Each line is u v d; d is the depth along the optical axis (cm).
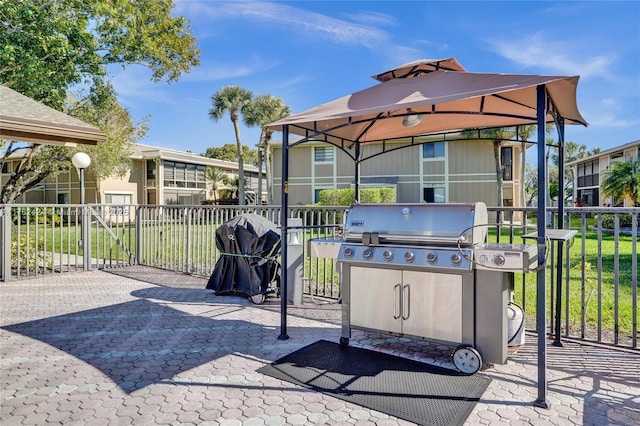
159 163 2441
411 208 299
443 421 213
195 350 318
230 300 482
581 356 303
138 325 383
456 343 275
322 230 595
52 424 211
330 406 229
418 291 289
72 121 521
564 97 265
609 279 614
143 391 248
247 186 3188
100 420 215
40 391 248
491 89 242
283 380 262
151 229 719
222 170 2991
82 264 730
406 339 340
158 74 1205
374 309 308
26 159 1057
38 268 671
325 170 2039
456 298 275
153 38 1136
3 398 239
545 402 227
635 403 232
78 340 340
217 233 511
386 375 269
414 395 241
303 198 2084
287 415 220
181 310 438
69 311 430
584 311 338
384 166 1917
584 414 220
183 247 659
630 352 311
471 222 272
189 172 2672
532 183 2994
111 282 584
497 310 262
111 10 941
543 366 227
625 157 2120
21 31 781
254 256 476
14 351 314
